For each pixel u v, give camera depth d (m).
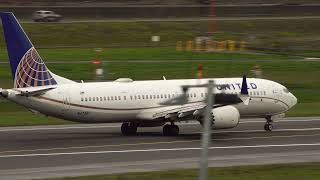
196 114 192.12
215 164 150.75
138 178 133.50
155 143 183.38
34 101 188.50
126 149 173.38
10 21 188.62
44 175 137.50
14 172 141.50
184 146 178.25
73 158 160.12
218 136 198.62
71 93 191.75
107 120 197.50
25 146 178.38
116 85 198.50
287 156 163.25
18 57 189.62
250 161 155.12
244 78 187.62
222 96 118.69
